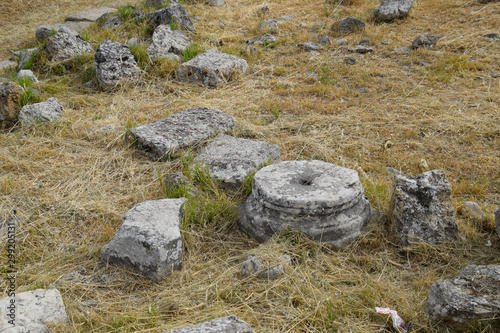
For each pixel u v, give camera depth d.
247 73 7.90
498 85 6.91
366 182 4.71
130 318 3.16
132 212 3.92
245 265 3.58
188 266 3.72
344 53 8.45
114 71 7.29
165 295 3.40
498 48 8.14
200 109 6.18
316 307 3.19
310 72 7.83
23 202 4.57
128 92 7.22
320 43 8.89
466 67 7.54
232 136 5.86
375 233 4.01
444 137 5.70
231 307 3.28
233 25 10.30
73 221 4.33
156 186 4.85
